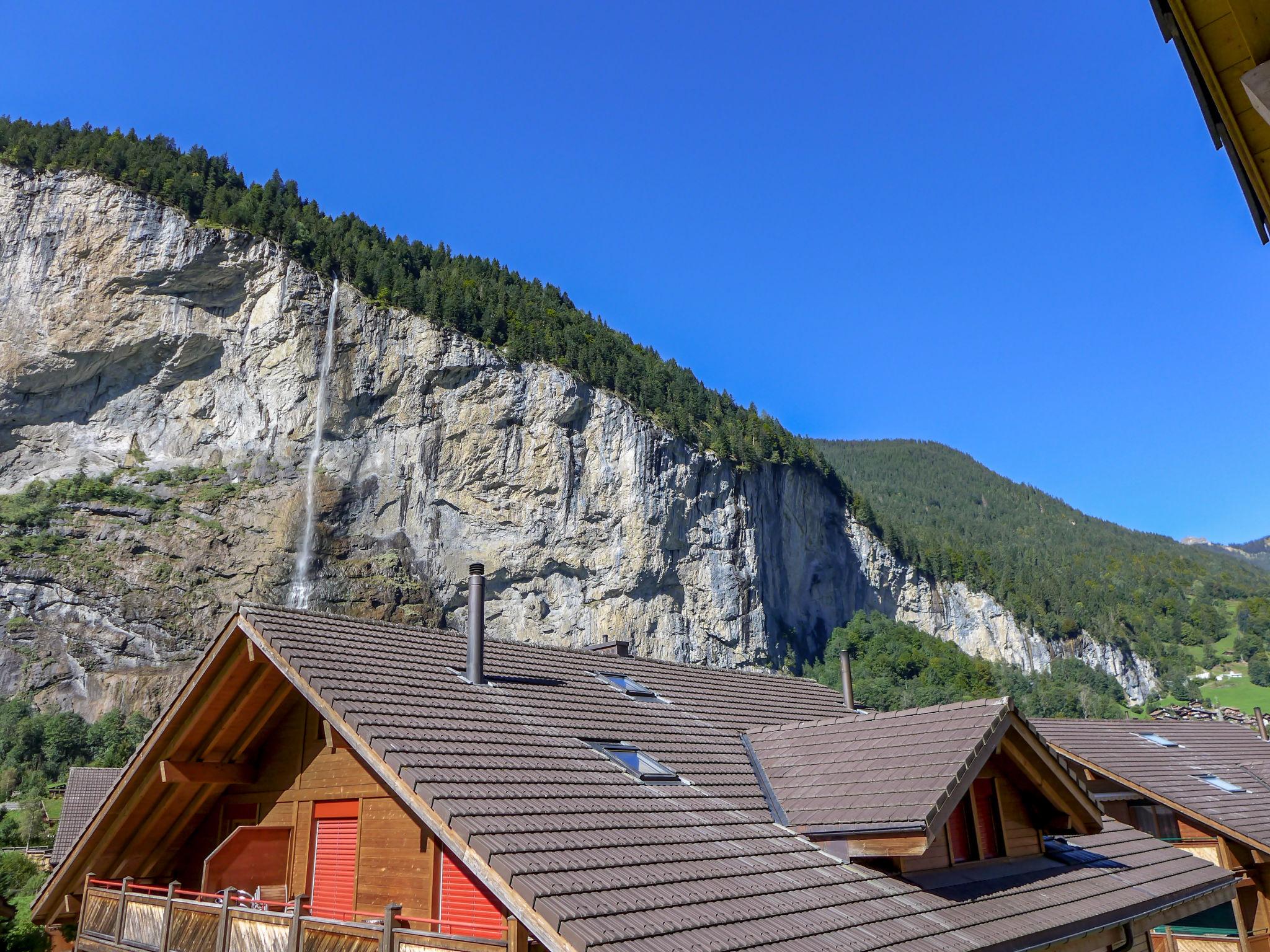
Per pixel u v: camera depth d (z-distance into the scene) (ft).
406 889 33.17
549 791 31.96
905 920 31.71
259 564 325.83
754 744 49.08
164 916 37.78
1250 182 15.79
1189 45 13.93
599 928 23.45
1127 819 74.49
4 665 293.84
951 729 40.63
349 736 31.73
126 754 264.31
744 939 25.88
